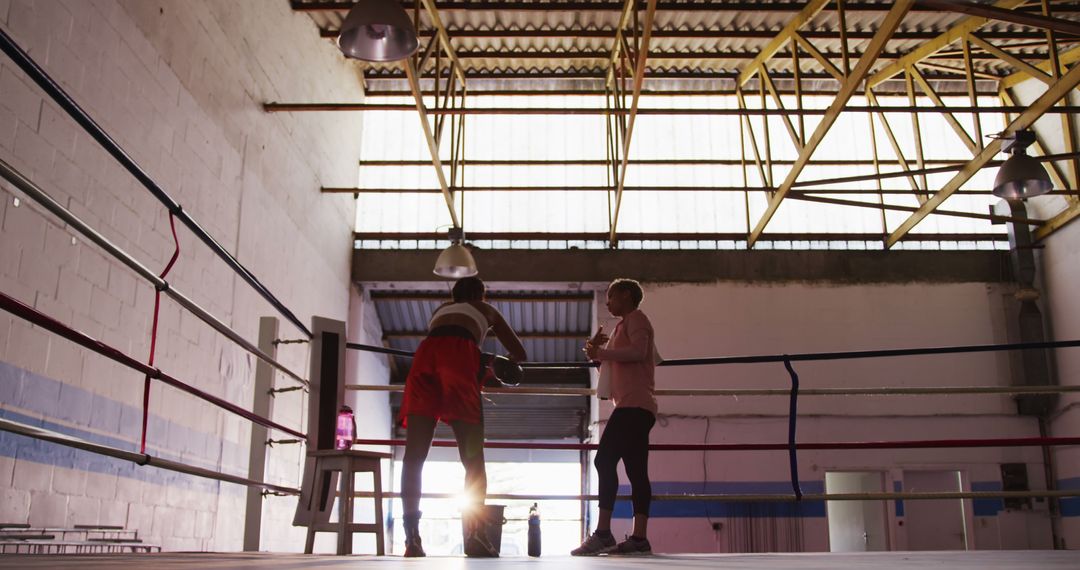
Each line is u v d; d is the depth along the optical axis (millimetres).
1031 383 12094
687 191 13219
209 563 1893
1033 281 12500
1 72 4414
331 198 11531
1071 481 11797
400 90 13531
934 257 12875
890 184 13289
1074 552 3244
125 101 5734
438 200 13164
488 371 3559
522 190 13070
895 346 12531
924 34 11570
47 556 2201
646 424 3553
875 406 12336
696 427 12242
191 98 6852
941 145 13383
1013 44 11641
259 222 8516
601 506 3512
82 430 5062
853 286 12766
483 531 3107
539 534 5590
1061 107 9234
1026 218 12305
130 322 5695
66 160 5004
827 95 13500
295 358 9734
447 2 11117
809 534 11867
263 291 3555
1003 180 7781
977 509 12070
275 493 4176
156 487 5992
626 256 12836
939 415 12336
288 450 9344
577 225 13102
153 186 2600
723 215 13148
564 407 14523
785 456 12117
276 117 9109
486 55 12625
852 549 12672
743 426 12258
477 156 13336
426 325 13898
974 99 10445
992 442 4039
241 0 8086
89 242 5203
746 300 12703
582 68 13273
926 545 12141
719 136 13484
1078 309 11672
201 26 7066
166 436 6188
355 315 12586
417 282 12711
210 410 7043
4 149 4438
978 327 12609
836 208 13219
